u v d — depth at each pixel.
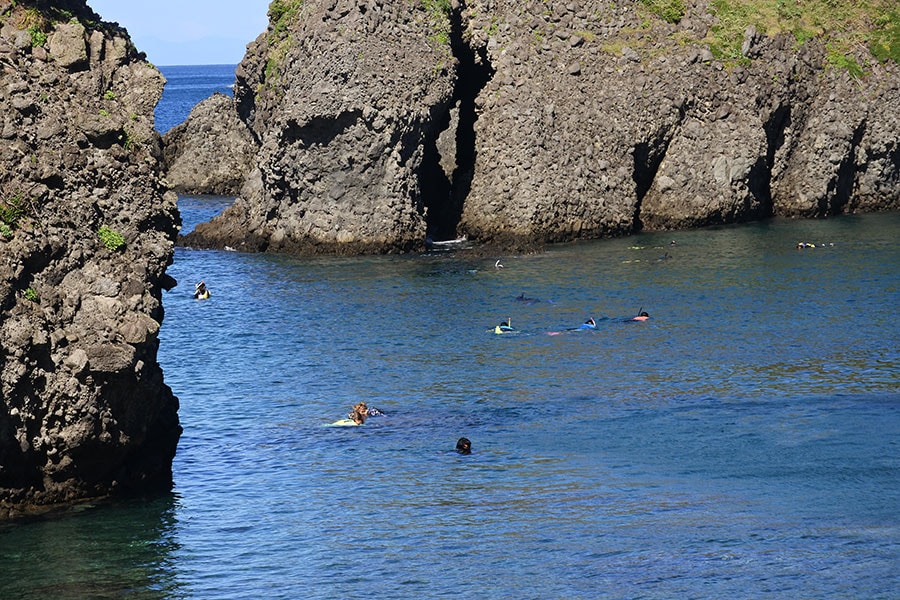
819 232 108.44
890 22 126.12
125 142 42.34
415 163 104.00
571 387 59.44
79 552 39.12
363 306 80.12
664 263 93.88
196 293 84.19
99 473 42.78
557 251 101.06
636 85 111.88
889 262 91.81
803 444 49.12
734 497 43.19
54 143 40.53
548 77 110.19
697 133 113.75
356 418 54.22
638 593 35.31
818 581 35.88
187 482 46.34
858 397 56.00
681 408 55.06
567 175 106.94
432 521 41.78
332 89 99.69
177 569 37.91
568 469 47.06
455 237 108.62
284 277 91.31
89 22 43.97
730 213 114.56
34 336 38.47
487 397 58.03
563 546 39.09
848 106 120.19
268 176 103.88
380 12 102.31
